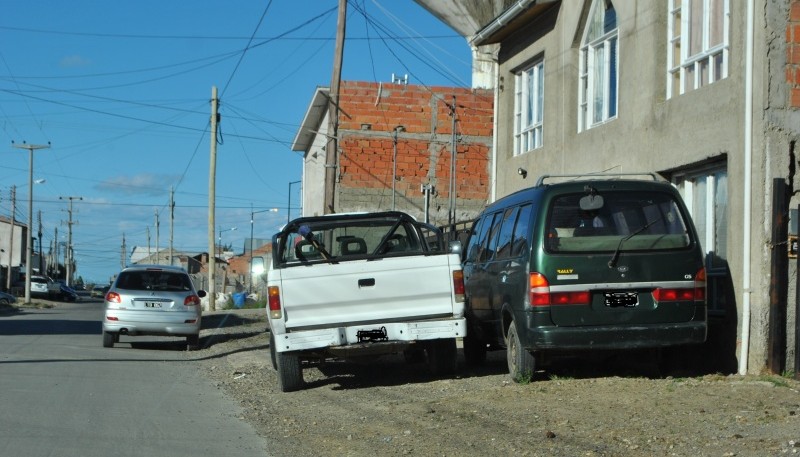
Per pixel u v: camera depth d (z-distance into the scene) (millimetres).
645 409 7836
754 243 9641
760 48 9633
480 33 17812
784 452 6141
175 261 93812
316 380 11414
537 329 9008
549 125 15695
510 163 17562
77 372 12477
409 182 28328
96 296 88812
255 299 45344
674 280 9078
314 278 9930
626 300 9062
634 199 9297
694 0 11617
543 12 15953
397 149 28406
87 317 32938
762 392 8398
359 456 6930
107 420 8641
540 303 8992
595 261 9016
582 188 9305
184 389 11055
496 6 25297
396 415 8422
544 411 8000
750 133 9695
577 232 9125
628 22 12930
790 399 8039
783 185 9508
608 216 9211
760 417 7273
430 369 11078
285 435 7938
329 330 9883
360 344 9945
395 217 11117
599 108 14367
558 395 8719
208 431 8172
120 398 10102
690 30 11719
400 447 7113
